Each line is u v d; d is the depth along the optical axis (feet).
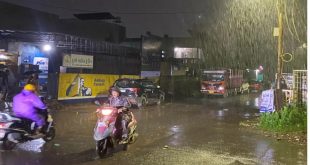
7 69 60.34
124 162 27.17
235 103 93.04
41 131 31.73
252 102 97.25
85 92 73.46
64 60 74.59
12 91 58.49
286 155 30.25
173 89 114.73
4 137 28.94
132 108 70.33
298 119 43.21
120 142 30.45
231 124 49.01
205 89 120.67
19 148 30.66
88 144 33.19
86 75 73.61
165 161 27.68
